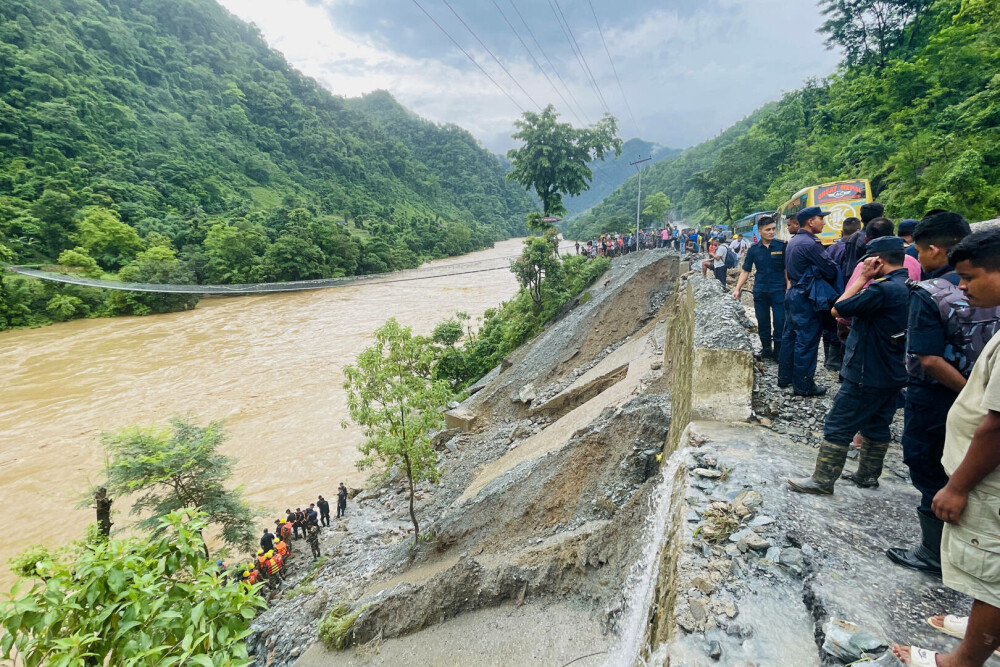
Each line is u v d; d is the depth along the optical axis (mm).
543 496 9594
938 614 2766
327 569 12883
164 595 3328
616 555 6629
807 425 5477
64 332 44031
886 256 3586
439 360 28750
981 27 23594
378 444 11367
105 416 25984
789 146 49719
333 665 7855
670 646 2891
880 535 3545
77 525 17156
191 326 46375
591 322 21312
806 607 3039
